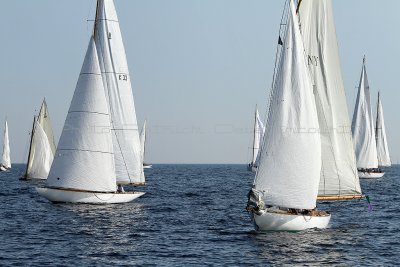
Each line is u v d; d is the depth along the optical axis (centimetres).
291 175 5925
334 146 6762
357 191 6850
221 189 14525
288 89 5966
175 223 7194
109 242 5784
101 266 4753
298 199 5947
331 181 6750
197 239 5997
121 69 9762
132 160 9788
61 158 8525
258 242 5762
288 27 6009
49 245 5578
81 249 5403
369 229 6869
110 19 9694
